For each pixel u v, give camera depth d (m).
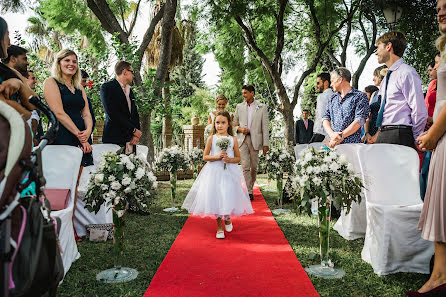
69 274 2.90
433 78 4.00
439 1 2.49
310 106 18.36
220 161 4.27
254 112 6.63
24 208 1.40
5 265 1.24
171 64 10.05
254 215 5.25
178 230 4.36
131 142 4.87
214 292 2.57
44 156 3.23
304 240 3.94
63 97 3.60
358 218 3.96
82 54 7.35
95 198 2.89
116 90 4.67
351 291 2.62
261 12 9.91
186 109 23.47
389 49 3.60
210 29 12.73
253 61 13.84
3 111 1.33
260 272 2.97
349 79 4.01
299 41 14.32
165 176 9.53
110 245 3.70
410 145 3.56
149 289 2.62
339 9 12.53
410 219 2.93
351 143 4.06
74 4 9.71
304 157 3.07
